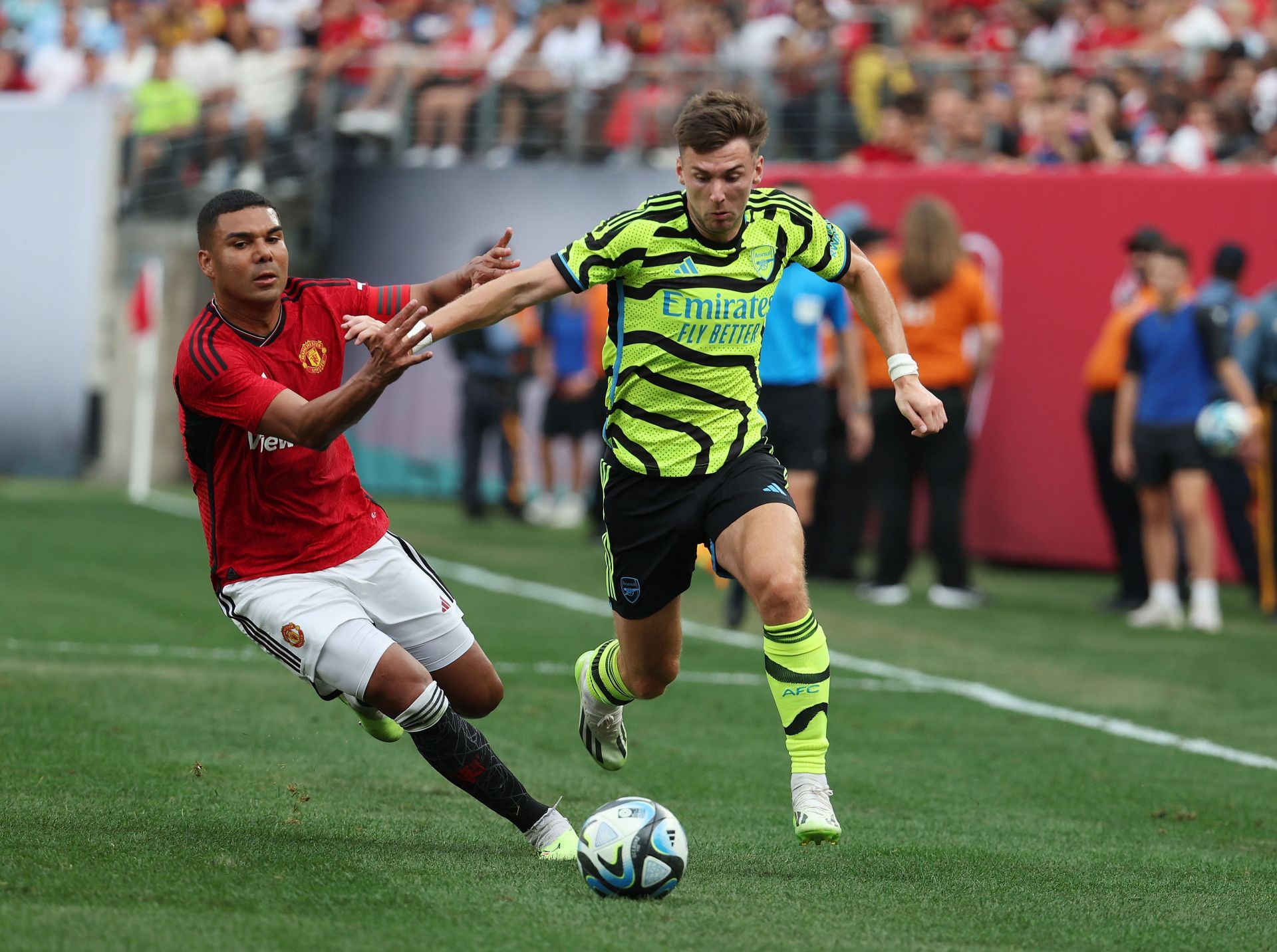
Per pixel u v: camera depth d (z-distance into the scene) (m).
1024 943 13.73
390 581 16.52
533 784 20.41
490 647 31.56
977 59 58.38
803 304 31.95
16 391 62.53
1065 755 23.97
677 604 17.67
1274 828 19.59
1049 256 48.09
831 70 57.66
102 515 51.44
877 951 13.21
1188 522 38.47
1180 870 17.00
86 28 74.62
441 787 19.86
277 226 15.66
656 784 20.77
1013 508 48.62
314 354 16.22
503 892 14.56
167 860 15.11
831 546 44.84
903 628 36.84
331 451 16.33
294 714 24.12
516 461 56.22
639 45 64.19
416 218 59.59
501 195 58.97
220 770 20.03
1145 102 54.62
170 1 70.00
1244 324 40.38
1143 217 47.12
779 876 16.02
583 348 56.00
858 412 35.72
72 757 20.17
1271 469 40.72
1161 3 61.28
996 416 48.75
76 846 15.48
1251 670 32.72
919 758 23.30
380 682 15.54
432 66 62.19
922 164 53.00
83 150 62.12
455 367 58.94
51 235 62.16
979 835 18.55
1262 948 13.87
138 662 28.02
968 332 48.03
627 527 17.22
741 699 27.41
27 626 31.11
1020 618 39.41
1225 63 53.03
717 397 16.86
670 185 57.72
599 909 14.13
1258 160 51.09
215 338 15.54
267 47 67.44
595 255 16.34
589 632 33.97
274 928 12.99
